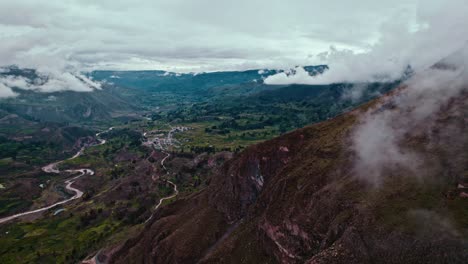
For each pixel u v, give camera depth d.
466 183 114.00
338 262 109.50
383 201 121.12
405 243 104.75
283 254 135.62
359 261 108.06
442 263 96.94
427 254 100.06
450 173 121.56
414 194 119.19
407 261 101.88
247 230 161.00
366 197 126.81
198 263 155.50
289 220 140.50
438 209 110.19
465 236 99.00
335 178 146.88
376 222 114.19
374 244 109.44
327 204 134.38
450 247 98.31
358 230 114.69
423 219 108.44
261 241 148.62
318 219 132.62
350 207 126.25
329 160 160.50
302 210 141.12
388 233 109.06
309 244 130.25
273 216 148.50
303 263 127.38
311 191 146.50
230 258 152.25
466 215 105.00
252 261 145.25
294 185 157.62
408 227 107.75
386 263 104.94
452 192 114.00
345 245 112.38
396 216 113.12
